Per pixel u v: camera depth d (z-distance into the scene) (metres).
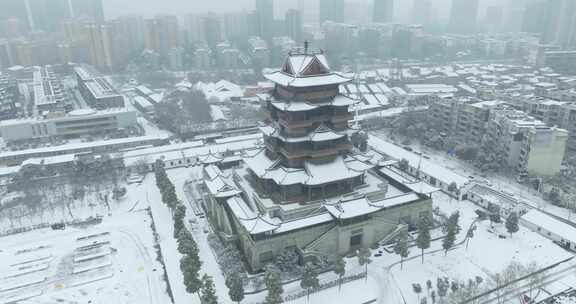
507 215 115.38
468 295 82.38
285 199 104.56
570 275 91.56
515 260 96.75
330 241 99.25
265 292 88.00
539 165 135.88
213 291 79.62
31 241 109.38
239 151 159.62
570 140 163.38
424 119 187.88
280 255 94.06
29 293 89.81
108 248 105.56
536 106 170.25
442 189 132.88
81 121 196.00
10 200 131.12
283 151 105.44
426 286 89.12
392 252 101.38
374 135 190.25
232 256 94.06
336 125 105.56
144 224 117.19
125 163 152.50
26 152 164.75
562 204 121.88
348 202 99.62
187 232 97.06
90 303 86.50
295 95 99.88
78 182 141.25
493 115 155.25
